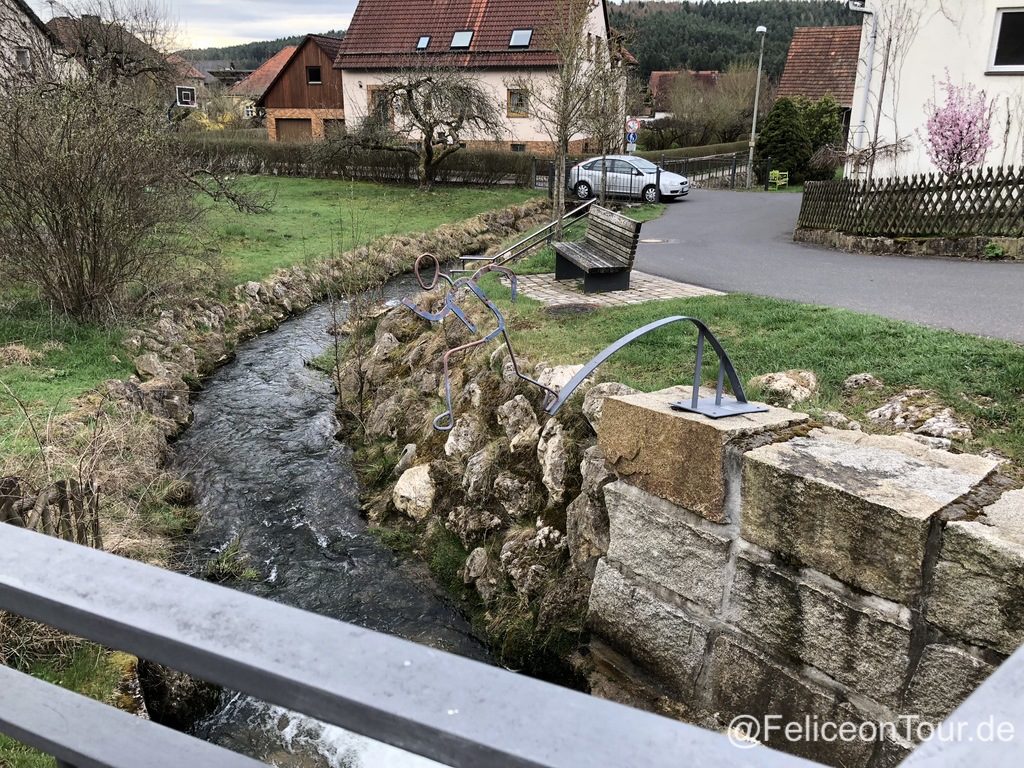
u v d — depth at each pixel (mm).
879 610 2959
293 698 693
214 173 14969
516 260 10984
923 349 5270
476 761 626
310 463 7613
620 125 22625
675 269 10273
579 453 5105
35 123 8383
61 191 8422
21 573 824
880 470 3156
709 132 40500
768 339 5910
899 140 14250
